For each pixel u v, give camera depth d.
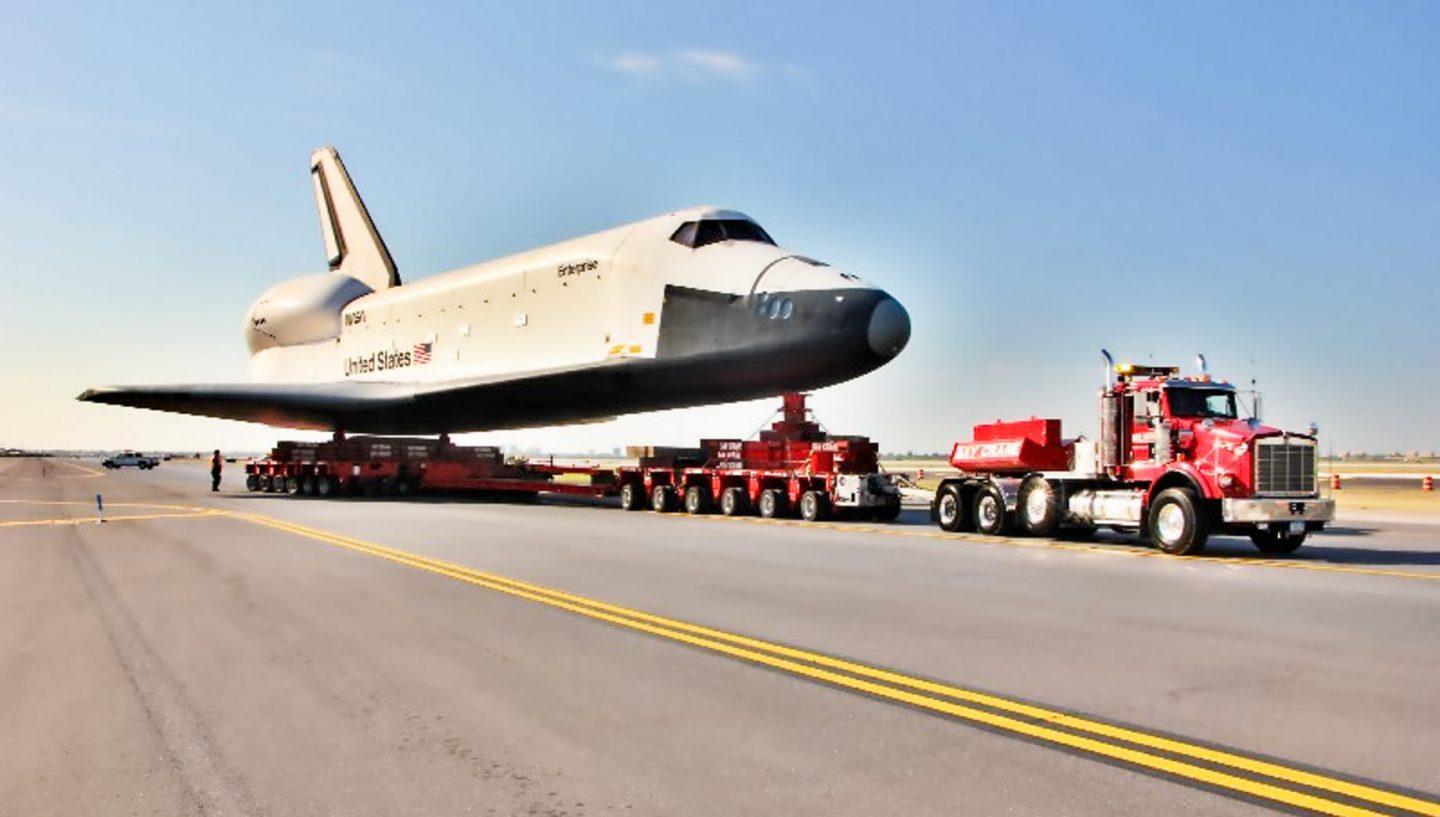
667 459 24.84
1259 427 14.67
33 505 27.14
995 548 15.00
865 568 12.22
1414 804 4.10
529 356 25.80
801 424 23.69
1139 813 4.00
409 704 5.80
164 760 4.82
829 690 6.06
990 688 6.09
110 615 8.99
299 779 4.52
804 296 20.09
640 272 23.25
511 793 4.30
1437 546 16.23
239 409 29.64
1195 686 6.13
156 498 30.69
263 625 8.36
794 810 4.06
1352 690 6.03
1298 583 11.01
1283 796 4.19
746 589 10.33
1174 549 14.34
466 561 12.90
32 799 4.31
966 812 4.02
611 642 7.55
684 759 4.74
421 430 31.86
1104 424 15.87
